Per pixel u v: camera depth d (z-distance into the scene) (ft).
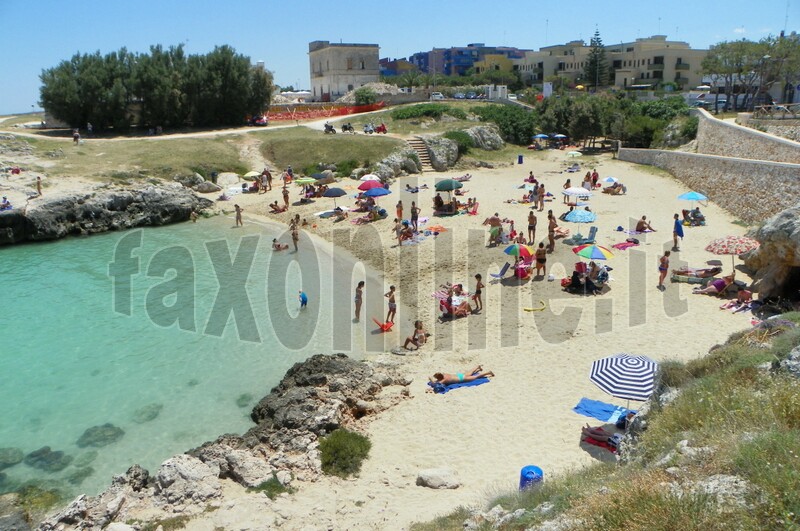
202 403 59.72
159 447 52.29
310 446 48.93
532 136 224.74
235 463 45.09
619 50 424.46
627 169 165.27
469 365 63.46
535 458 45.88
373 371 61.62
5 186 140.67
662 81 366.63
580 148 213.46
